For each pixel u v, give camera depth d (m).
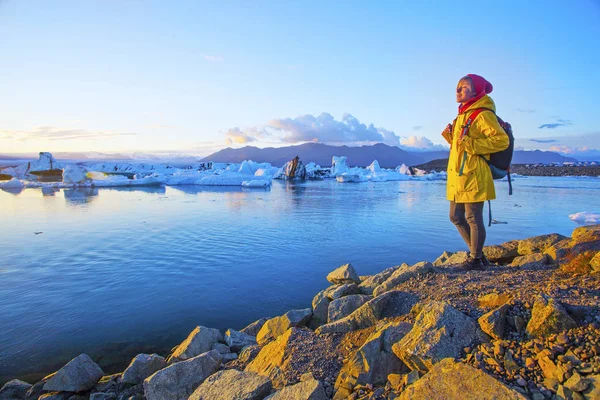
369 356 3.25
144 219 21.36
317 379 3.39
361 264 11.39
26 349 6.22
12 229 18.27
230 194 40.34
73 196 37.22
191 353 5.27
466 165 4.29
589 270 3.97
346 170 86.19
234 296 8.66
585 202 27.94
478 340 2.96
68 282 9.78
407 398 2.54
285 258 12.16
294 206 28.11
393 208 26.45
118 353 6.11
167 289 9.16
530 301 3.18
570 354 2.52
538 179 64.69
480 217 4.65
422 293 4.27
